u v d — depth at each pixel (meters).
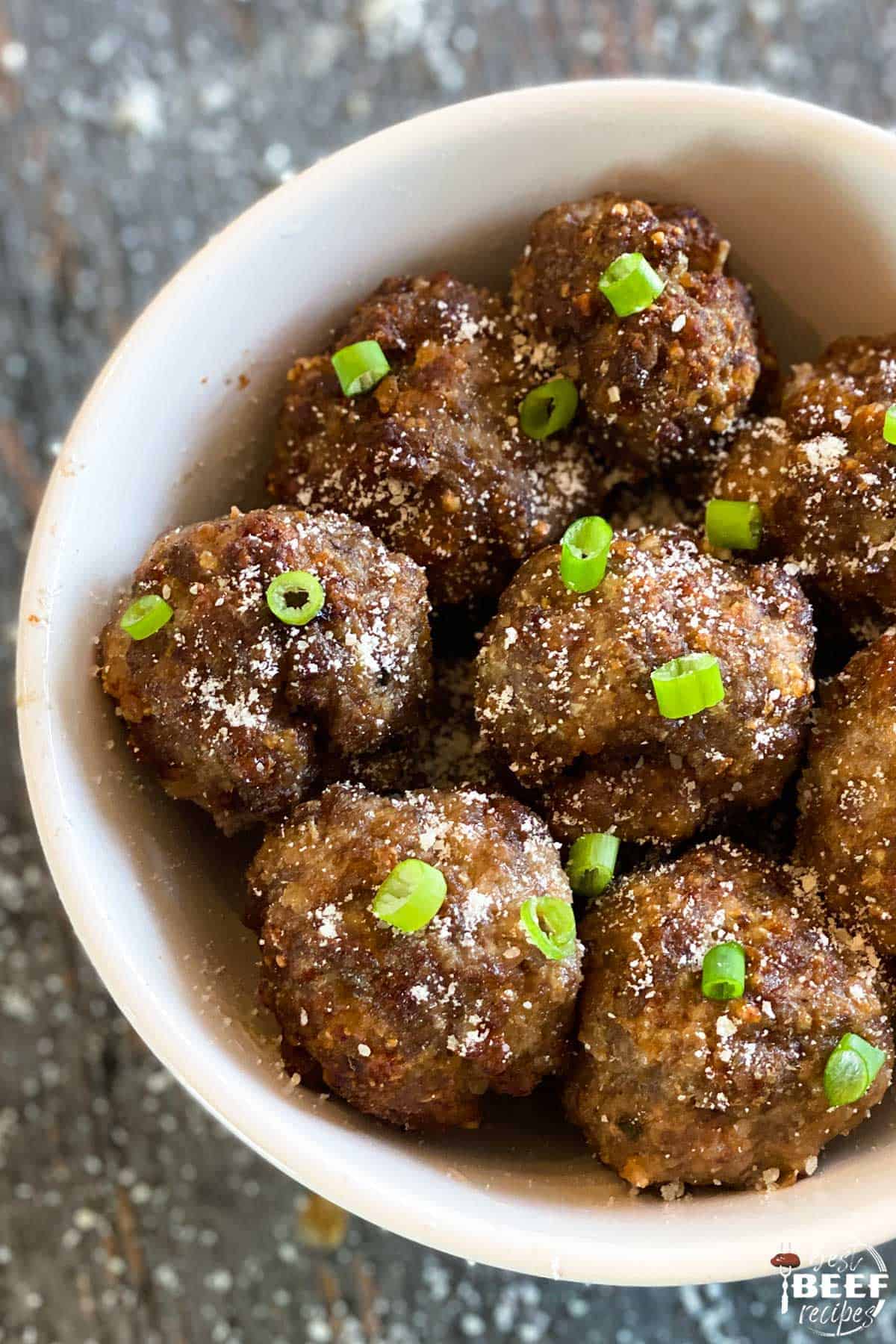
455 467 0.30
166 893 0.29
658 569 0.29
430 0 0.39
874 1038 0.28
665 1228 0.28
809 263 0.31
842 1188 0.28
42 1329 0.36
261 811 0.29
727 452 0.30
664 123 0.30
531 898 0.28
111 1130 0.37
